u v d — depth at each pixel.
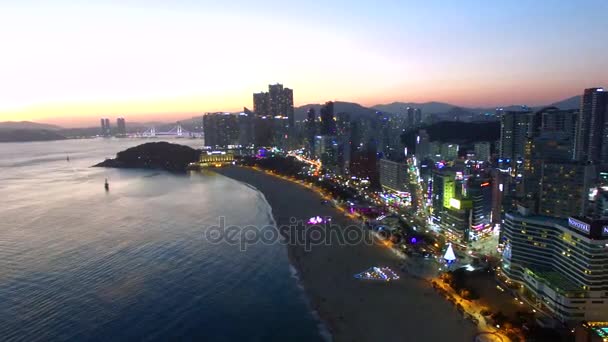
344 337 100.25
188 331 103.69
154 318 109.38
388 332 101.06
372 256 150.62
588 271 103.12
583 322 101.75
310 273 136.75
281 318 109.94
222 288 127.38
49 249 163.62
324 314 111.12
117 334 101.62
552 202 181.50
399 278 131.25
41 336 100.12
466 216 172.00
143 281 132.00
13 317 108.56
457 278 126.94
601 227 103.56
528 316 104.38
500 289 122.81
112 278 134.38
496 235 180.12
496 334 98.44
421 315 108.31
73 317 108.94
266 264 146.62
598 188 182.25
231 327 105.69
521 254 123.75
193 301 118.94
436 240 171.00
